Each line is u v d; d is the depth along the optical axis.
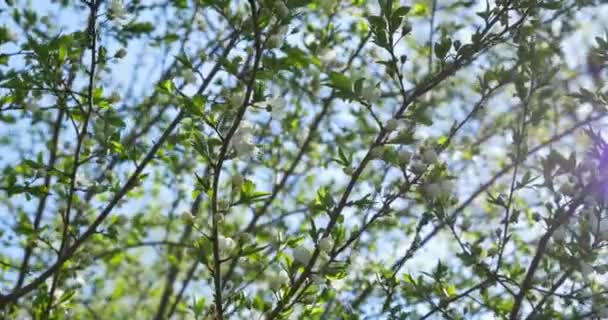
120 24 6.05
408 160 4.78
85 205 6.70
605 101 5.40
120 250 7.82
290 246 4.93
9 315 6.70
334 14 7.82
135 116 7.88
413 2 7.80
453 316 6.00
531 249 7.71
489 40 5.11
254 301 5.06
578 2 6.18
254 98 4.46
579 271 5.11
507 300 6.45
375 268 7.54
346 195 4.81
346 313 6.33
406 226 7.91
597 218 5.06
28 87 5.55
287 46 4.89
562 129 7.70
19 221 6.91
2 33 5.98
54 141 7.71
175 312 9.08
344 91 4.60
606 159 5.09
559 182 5.53
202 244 4.74
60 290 6.93
